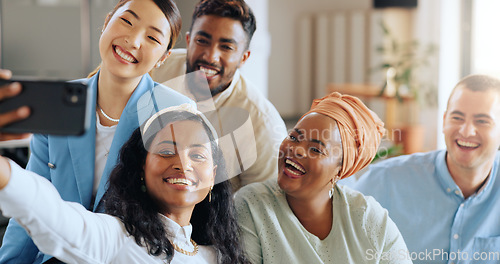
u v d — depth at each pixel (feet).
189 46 5.49
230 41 5.39
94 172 4.55
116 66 4.40
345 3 22.41
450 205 5.10
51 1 13.50
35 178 3.07
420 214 5.16
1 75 2.68
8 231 4.56
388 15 19.79
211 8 5.35
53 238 3.12
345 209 4.49
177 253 3.78
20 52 13.62
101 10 13.23
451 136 5.04
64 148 4.48
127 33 4.37
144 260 3.61
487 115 4.89
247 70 12.62
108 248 3.47
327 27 22.65
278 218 4.48
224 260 4.08
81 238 3.26
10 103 2.67
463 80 5.12
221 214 4.17
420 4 18.21
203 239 4.14
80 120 2.68
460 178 5.08
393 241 4.51
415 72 17.24
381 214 4.56
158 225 3.71
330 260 4.37
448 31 16.34
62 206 3.18
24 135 2.78
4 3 13.44
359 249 4.40
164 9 4.48
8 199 2.91
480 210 5.04
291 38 23.50
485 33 15.48
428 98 16.66
